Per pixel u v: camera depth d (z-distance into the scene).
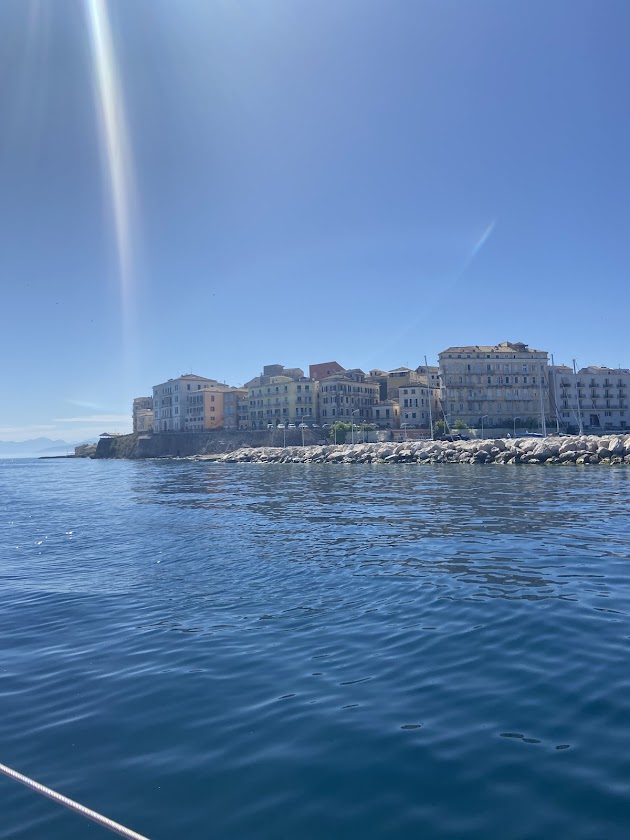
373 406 174.38
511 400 160.88
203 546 22.00
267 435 161.88
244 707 8.11
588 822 5.44
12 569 19.05
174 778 6.41
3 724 7.90
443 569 16.44
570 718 7.42
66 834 5.56
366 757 6.68
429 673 9.07
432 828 5.43
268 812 5.76
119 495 51.16
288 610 12.97
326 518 29.08
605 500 33.19
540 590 13.84
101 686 9.10
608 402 160.38
